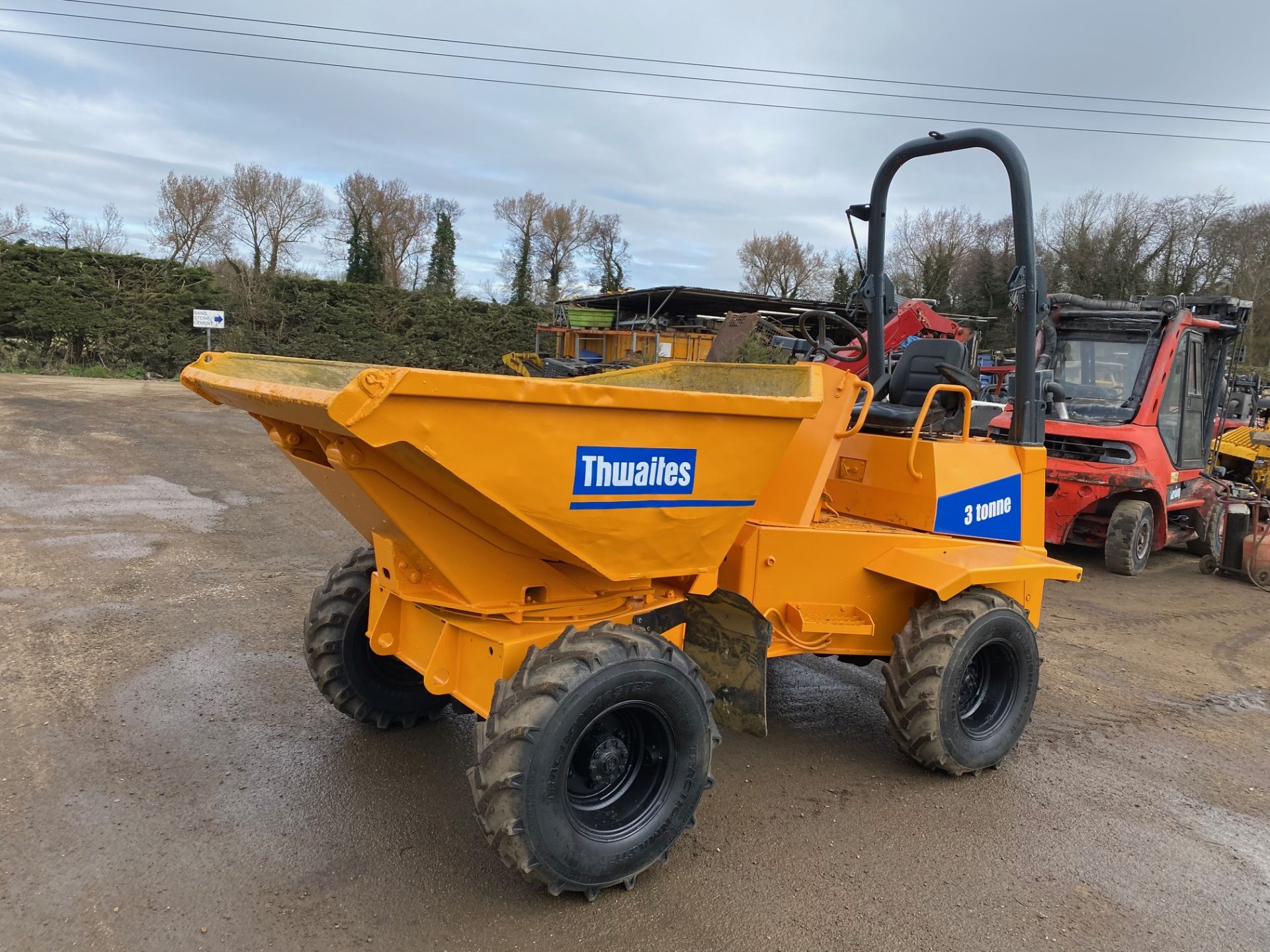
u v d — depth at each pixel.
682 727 2.80
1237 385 11.62
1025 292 4.14
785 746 4.05
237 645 4.77
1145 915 2.86
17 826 2.95
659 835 2.80
